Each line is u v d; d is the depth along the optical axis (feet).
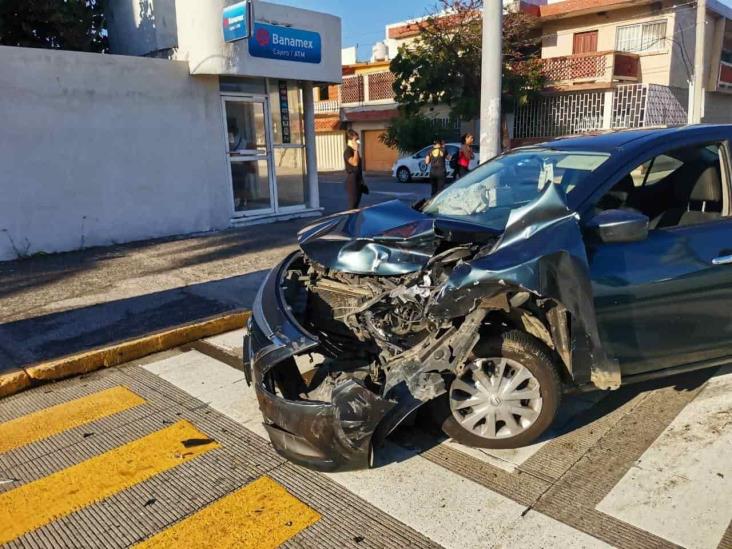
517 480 10.52
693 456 10.95
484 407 11.13
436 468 10.98
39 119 26.89
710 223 12.14
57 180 27.84
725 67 88.28
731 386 13.53
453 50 74.69
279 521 9.75
